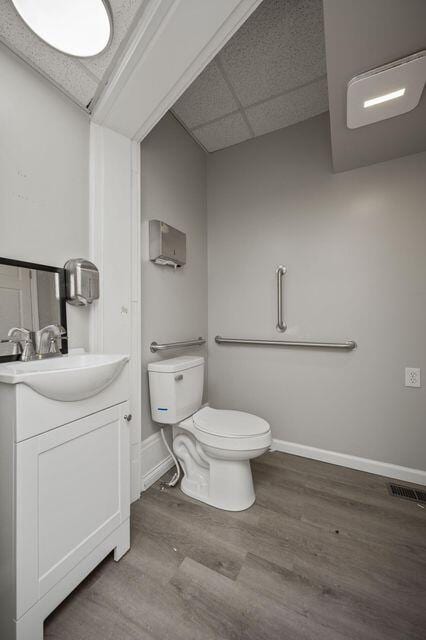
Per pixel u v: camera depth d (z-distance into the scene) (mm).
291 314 1952
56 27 923
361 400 1747
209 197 2271
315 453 1864
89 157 1317
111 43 1004
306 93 1664
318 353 1867
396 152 1577
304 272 1906
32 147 1085
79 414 897
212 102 1730
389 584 981
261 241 2061
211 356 2260
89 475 937
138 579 990
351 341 1761
